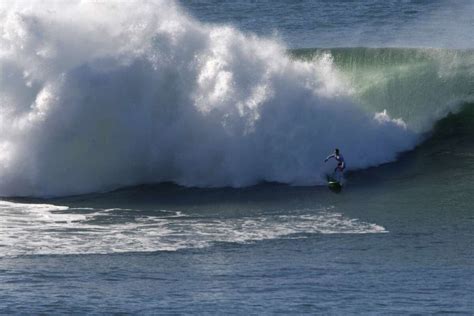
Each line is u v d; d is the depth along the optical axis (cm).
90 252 8269
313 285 7412
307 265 7969
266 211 9781
